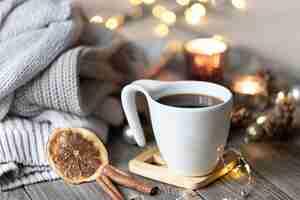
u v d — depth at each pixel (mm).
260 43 936
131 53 883
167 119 623
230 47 977
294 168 688
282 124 749
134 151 730
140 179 671
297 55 882
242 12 945
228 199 627
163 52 886
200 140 623
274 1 893
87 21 870
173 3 1007
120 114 773
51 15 755
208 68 838
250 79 875
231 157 693
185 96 671
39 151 685
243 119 784
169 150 642
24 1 788
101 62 792
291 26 878
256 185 654
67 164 675
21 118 723
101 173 667
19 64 687
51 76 701
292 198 629
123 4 970
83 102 733
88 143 691
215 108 613
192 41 894
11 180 668
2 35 757
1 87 679
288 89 882
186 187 647
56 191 653
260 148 739
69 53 718
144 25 956
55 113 722
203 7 986
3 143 668
